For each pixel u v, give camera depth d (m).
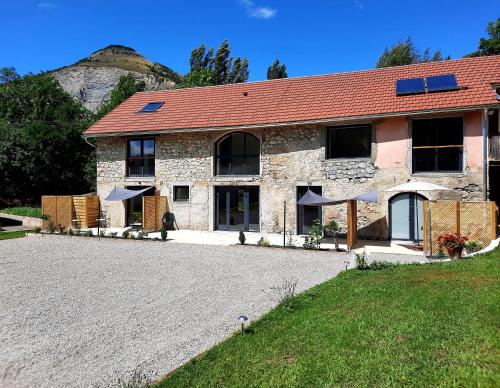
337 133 17.45
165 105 22.41
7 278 10.09
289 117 17.73
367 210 16.42
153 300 8.04
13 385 4.75
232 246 15.16
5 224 25.20
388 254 13.16
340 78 20.05
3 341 6.03
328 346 5.00
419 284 7.44
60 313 7.28
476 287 6.83
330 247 14.79
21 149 30.28
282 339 5.43
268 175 18.47
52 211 22.56
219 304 7.68
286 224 18.11
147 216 19.66
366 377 4.17
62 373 5.00
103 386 4.65
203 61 53.94
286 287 8.84
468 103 14.70
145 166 21.53
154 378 4.80
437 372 4.09
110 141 21.98
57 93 38.84
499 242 11.77
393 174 16.05
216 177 19.66
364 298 6.85
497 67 16.67
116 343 5.89
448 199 15.20
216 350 5.30
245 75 54.81
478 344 4.60
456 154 15.41
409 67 18.97
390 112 15.61
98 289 8.94
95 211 22.36
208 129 18.95
